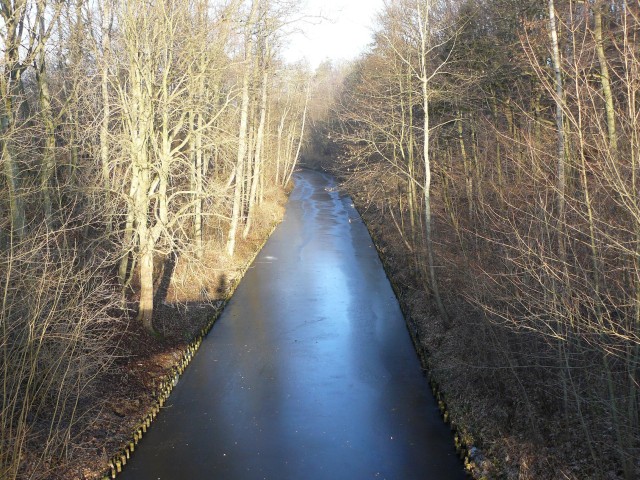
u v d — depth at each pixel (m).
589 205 8.24
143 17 15.84
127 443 12.30
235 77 26.53
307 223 41.78
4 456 10.16
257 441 12.93
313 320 21.16
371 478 11.53
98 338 13.74
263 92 31.91
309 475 11.64
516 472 10.67
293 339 19.27
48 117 15.76
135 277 21.05
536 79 15.82
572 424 10.98
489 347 12.88
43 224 14.63
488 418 12.69
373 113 25.97
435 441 12.91
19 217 13.16
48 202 15.06
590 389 9.66
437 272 20.08
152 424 13.71
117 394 13.80
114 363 14.84
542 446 10.83
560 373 10.34
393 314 21.92
